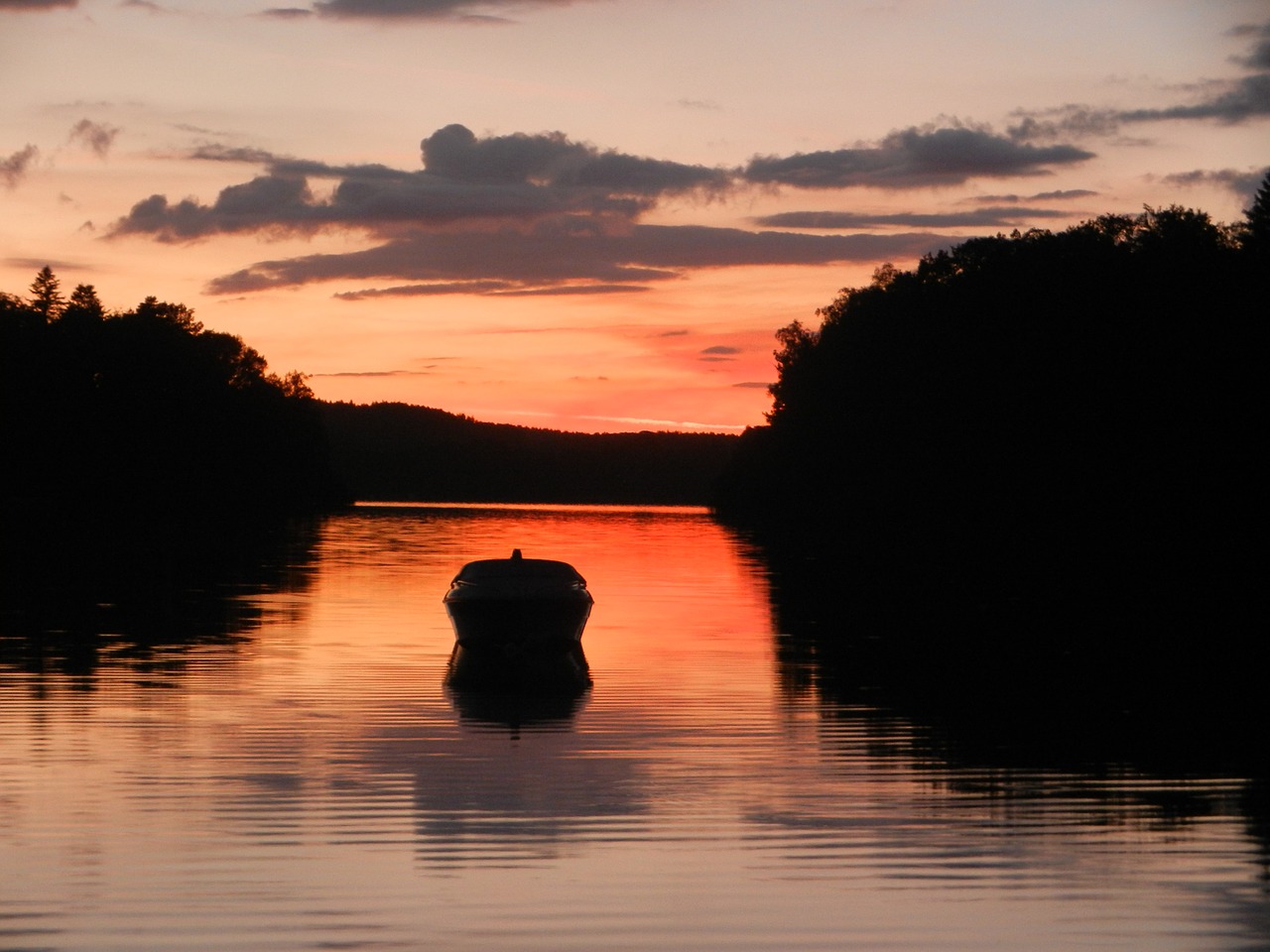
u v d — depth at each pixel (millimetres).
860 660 24281
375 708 18750
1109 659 24609
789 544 70562
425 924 10133
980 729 17672
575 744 16438
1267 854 12031
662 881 11180
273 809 13164
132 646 25094
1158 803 13781
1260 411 62250
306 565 49062
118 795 13609
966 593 40031
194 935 9875
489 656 24281
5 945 9664
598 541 72500
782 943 9883
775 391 139625
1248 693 20703
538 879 11203
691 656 24766
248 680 21047
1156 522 67438
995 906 10648
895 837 12492
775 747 16422
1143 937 10047
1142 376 69188
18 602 33500
